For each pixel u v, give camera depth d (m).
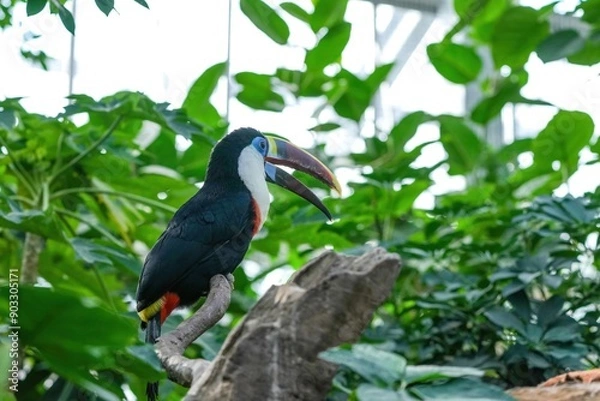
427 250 8.93
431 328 8.45
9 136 8.58
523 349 7.62
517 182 11.16
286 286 4.37
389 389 3.81
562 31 9.89
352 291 4.28
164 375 4.93
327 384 4.27
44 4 6.05
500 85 13.57
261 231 9.30
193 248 7.17
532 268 8.12
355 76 12.55
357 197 10.33
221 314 6.11
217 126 11.55
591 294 8.41
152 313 7.14
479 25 13.49
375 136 12.05
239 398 4.20
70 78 13.21
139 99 7.88
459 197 10.85
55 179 8.36
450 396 3.85
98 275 8.03
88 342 4.16
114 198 9.30
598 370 5.46
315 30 12.39
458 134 12.36
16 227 7.41
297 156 8.09
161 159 10.56
